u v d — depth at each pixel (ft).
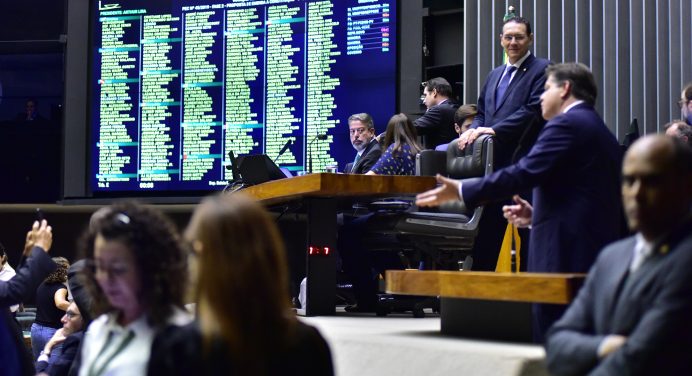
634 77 22.20
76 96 27.91
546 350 7.61
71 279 14.20
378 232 15.71
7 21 30.78
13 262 29.17
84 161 27.81
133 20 27.40
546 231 10.54
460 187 10.41
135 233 6.65
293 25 26.13
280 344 6.01
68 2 28.12
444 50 26.48
